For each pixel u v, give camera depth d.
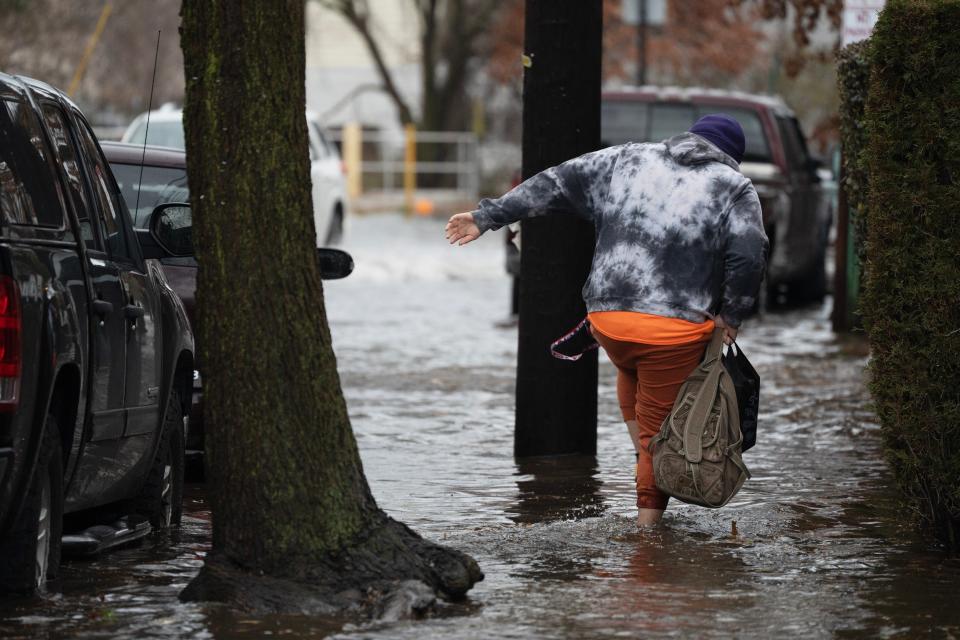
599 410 28.56
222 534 14.48
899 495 19.61
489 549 17.02
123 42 84.88
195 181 14.37
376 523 14.64
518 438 23.92
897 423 16.94
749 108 46.72
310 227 14.49
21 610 14.13
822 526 18.44
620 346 17.58
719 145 17.92
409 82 115.31
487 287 55.66
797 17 40.31
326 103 116.81
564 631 13.60
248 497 14.33
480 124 102.88
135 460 17.34
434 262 62.56
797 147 48.94
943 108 16.23
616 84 101.94
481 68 109.50
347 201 58.00
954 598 14.99
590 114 23.16
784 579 15.72
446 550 14.74
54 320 14.27
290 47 14.34
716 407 17.48
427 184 105.94
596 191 17.89
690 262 17.39
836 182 44.56
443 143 107.31
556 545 17.22
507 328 42.47
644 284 17.41
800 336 41.53
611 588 15.21
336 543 14.40
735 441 17.52
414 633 13.45
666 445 17.47
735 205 17.41
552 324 23.64
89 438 15.57
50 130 15.99
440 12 108.62
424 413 27.97
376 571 14.38
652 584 15.41
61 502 15.06
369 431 26.03
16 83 15.63
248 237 14.22
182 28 14.38
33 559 14.45
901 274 16.59
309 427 14.37
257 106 14.20
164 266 22.47
